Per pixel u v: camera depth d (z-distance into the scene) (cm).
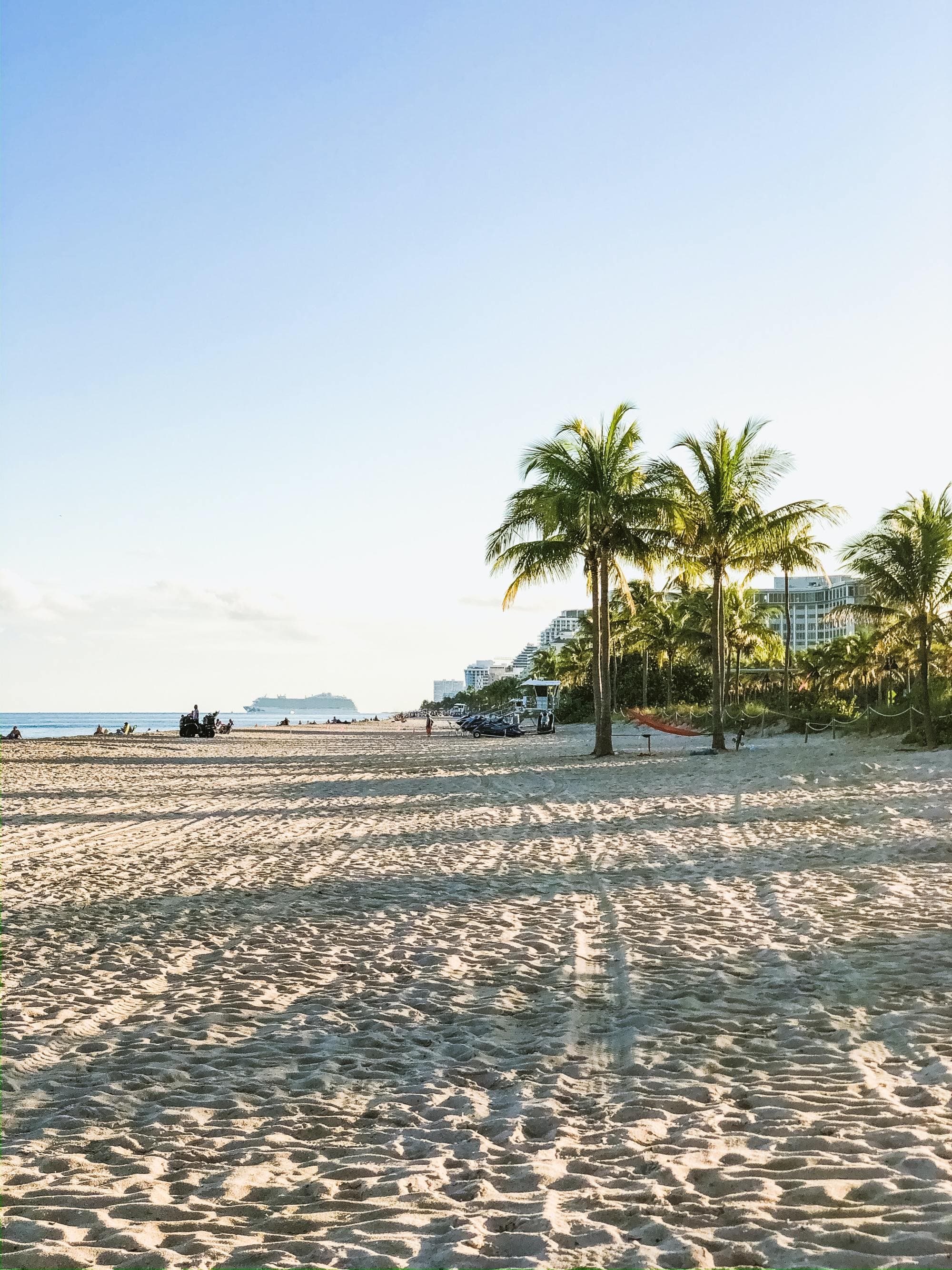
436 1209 405
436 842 1546
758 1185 405
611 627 6788
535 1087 554
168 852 1519
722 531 3186
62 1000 757
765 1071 558
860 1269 334
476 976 792
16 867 1391
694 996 712
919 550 2880
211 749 5238
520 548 3212
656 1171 427
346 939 931
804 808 1700
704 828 1558
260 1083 573
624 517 3125
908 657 3459
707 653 6053
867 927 885
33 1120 527
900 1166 414
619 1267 344
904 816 1518
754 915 960
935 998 673
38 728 17262
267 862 1405
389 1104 538
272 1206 416
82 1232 394
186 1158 471
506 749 4541
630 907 1020
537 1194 415
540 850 1423
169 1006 734
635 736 5222
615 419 3170
